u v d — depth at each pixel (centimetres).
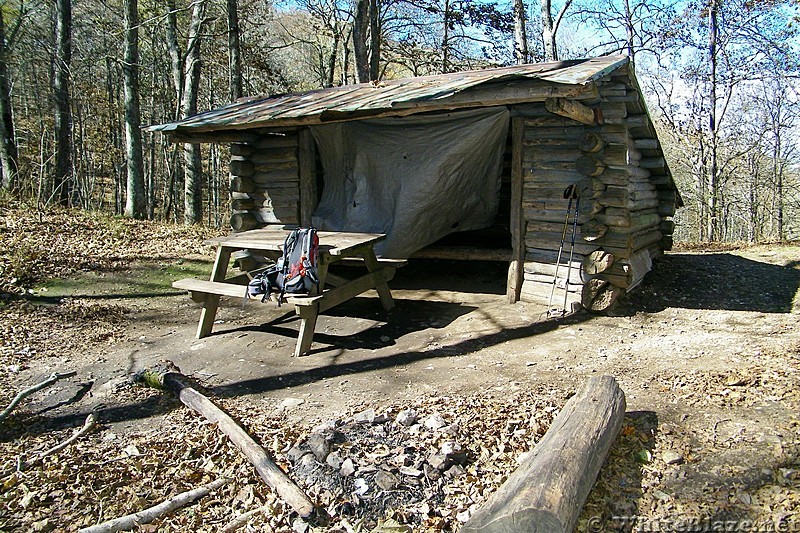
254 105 847
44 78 2394
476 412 391
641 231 797
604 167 627
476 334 597
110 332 632
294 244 560
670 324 607
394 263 720
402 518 284
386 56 2006
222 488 319
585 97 549
